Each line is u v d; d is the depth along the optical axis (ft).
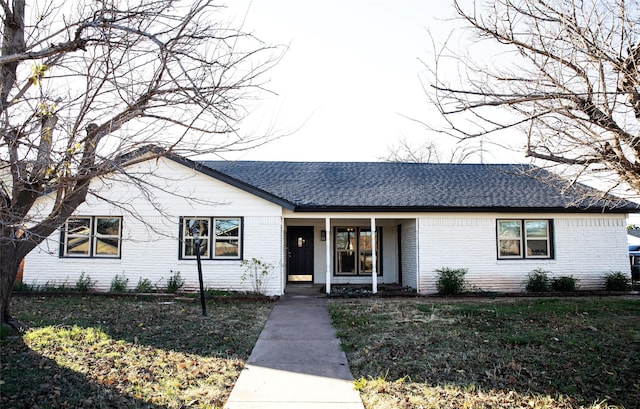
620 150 16.46
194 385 17.26
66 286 43.75
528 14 17.75
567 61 17.38
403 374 18.78
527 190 51.11
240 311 34.50
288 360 20.93
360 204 45.55
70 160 13.62
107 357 20.40
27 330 25.04
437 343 23.68
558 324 28.58
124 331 25.88
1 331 23.24
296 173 55.93
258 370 19.35
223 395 16.30
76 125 13.57
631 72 15.96
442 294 45.01
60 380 17.16
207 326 27.96
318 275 56.29
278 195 47.55
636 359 20.65
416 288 47.09
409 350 22.35
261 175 54.70
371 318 30.91
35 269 43.96
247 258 44.04
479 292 45.73
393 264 56.65
